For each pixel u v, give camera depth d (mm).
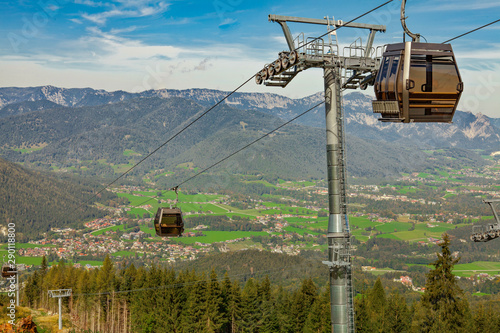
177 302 87188
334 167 15633
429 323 55625
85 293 108312
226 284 87625
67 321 102938
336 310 15156
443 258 55875
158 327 87375
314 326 72000
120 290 102188
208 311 84062
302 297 79938
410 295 119188
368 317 65375
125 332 97000
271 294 85812
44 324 95625
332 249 15336
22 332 84125
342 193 15492
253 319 82500
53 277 120688
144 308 91688
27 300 124000
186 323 85188
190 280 89062
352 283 15234
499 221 32406
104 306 105125
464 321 54312
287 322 79875
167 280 91312
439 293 55312
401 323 67250
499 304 90125
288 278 145500
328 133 15906
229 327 89125
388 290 126750
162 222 37375
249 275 161000
